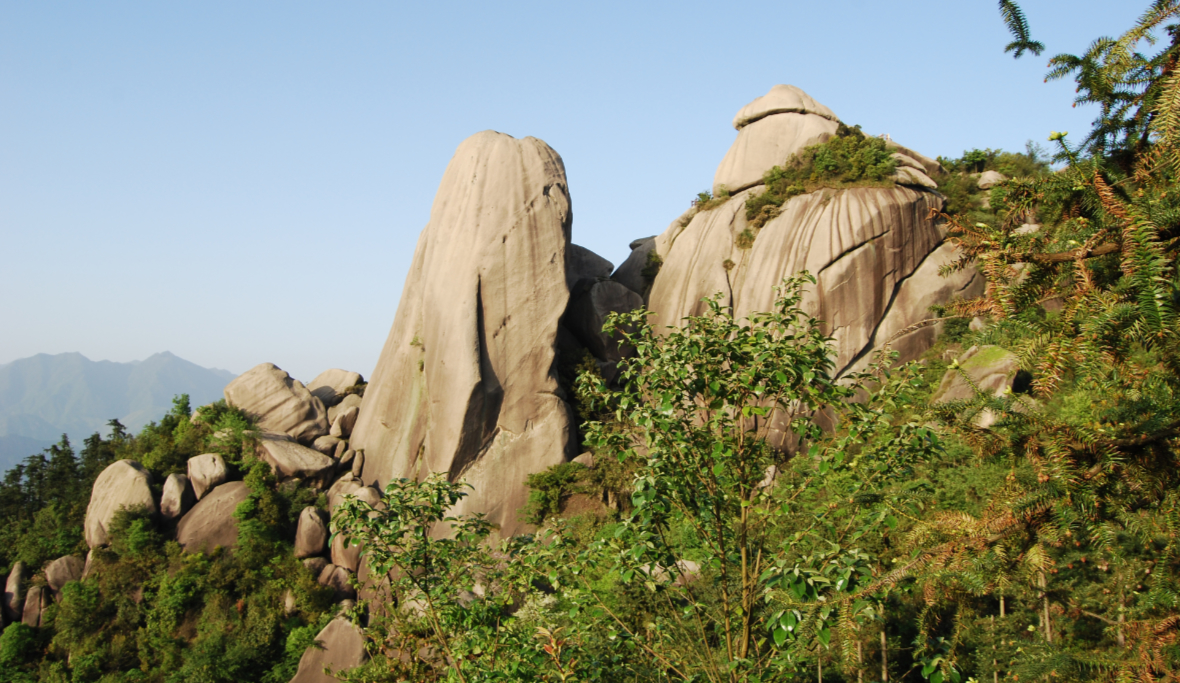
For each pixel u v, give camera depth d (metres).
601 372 40.72
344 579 33.06
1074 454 4.17
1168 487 4.12
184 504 35.25
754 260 39.97
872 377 8.65
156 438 39.47
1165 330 3.37
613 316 9.78
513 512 35.22
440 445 36.09
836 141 41.47
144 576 33.22
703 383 9.02
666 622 9.59
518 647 10.13
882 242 37.84
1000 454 4.48
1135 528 4.25
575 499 34.78
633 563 8.84
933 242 38.78
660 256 45.47
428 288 38.84
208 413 39.12
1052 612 9.75
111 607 32.50
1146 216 3.61
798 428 8.66
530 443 36.22
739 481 8.84
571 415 37.72
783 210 40.62
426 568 10.95
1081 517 4.06
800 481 8.78
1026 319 4.05
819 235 38.41
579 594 9.76
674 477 8.68
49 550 35.41
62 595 33.47
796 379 8.72
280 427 39.66
